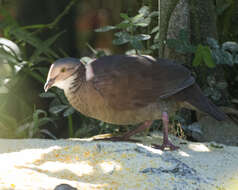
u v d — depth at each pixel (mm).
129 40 8242
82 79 6520
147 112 6625
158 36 8852
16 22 10664
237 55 8555
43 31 11719
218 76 9062
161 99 6625
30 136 8422
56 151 5762
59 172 5109
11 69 8969
